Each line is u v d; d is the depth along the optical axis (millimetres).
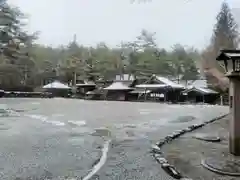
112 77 42406
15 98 30484
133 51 43125
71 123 10641
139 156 5199
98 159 4980
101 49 47844
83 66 43812
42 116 13148
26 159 4949
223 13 31719
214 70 31328
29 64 37406
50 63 43688
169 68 41156
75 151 5668
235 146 5152
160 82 33219
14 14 35062
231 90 5234
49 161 4824
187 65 39812
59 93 38812
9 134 7867
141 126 9875
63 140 6965
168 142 6727
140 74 40438
